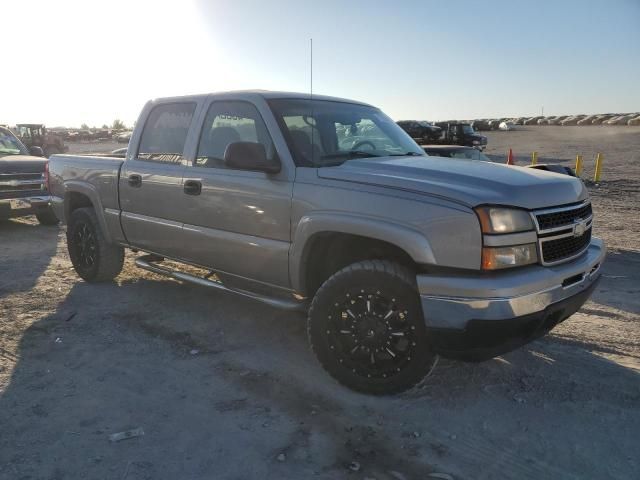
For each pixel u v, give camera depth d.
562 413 3.39
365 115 4.84
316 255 3.89
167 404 3.47
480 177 3.40
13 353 4.21
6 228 10.01
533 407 3.46
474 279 3.06
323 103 4.62
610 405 3.48
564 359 4.17
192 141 4.66
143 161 5.12
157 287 5.96
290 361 4.13
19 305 5.32
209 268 4.64
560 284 3.27
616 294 5.88
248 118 4.28
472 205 3.08
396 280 3.33
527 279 3.11
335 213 3.56
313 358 4.20
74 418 3.28
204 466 2.85
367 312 3.48
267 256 4.03
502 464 2.89
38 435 3.09
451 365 4.05
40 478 2.72
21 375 3.84
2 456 2.89
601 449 3.02
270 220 3.97
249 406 3.46
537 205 3.25
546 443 3.08
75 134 66.06
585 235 3.74
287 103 4.30
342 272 3.56
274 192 3.93
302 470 2.83
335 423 3.27
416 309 3.30
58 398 3.52
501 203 3.11
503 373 3.93
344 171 3.67
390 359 3.47
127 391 3.63
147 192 5.01
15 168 9.19
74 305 5.36
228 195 4.24
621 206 12.91
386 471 2.83
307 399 3.55
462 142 35.06
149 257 5.69
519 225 3.14
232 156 3.84
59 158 6.29
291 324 4.91
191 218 4.60
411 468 2.86
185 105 4.85
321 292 3.65
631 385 3.75
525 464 2.90
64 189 6.12
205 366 4.03
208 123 4.59
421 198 3.25
